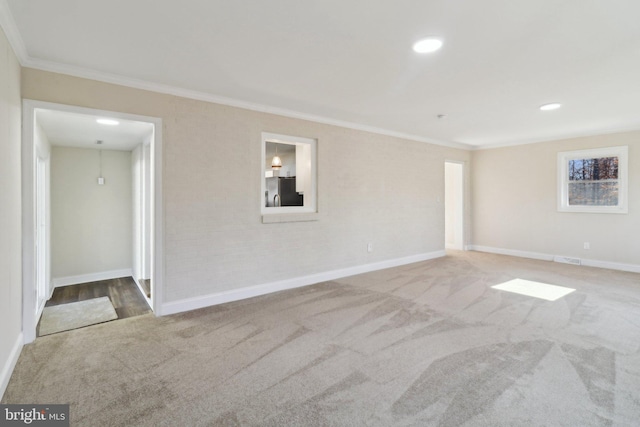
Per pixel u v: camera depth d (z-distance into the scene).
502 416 1.80
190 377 2.21
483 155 6.99
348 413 1.84
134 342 2.74
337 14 2.02
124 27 2.17
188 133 3.44
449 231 7.73
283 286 4.21
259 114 3.95
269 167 8.02
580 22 2.09
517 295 3.94
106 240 5.23
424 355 2.49
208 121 3.56
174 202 3.37
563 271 5.19
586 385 2.08
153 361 2.42
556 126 5.09
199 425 1.75
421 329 2.96
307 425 1.75
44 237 3.93
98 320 3.30
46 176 4.17
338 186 4.79
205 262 3.58
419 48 2.46
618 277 4.80
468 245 7.24
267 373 2.25
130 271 5.43
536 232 6.27
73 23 2.12
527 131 5.49
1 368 2.01
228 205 3.72
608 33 2.23
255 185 3.94
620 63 2.72
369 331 2.92
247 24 2.13
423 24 2.13
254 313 3.38
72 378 2.20
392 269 5.37
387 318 3.22
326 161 4.63
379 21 2.09
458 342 2.69
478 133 5.65
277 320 3.19
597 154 5.52
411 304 3.63
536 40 2.33
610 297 3.85
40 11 1.98
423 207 6.10
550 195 6.07
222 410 1.87
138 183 4.75
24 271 2.67
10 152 2.26
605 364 2.33
